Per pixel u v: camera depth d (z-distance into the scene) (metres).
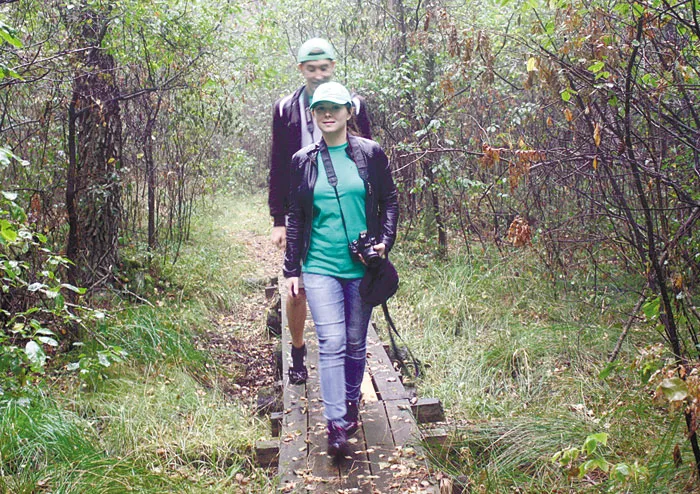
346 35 9.59
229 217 14.29
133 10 6.34
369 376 4.49
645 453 3.53
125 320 5.82
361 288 3.39
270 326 6.68
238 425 4.43
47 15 5.77
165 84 7.24
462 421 4.25
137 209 9.09
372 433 3.70
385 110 8.74
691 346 4.27
